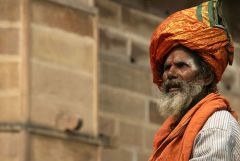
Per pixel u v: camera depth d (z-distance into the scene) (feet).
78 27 57.57
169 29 30.35
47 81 55.67
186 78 30.45
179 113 30.60
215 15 30.48
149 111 62.85
